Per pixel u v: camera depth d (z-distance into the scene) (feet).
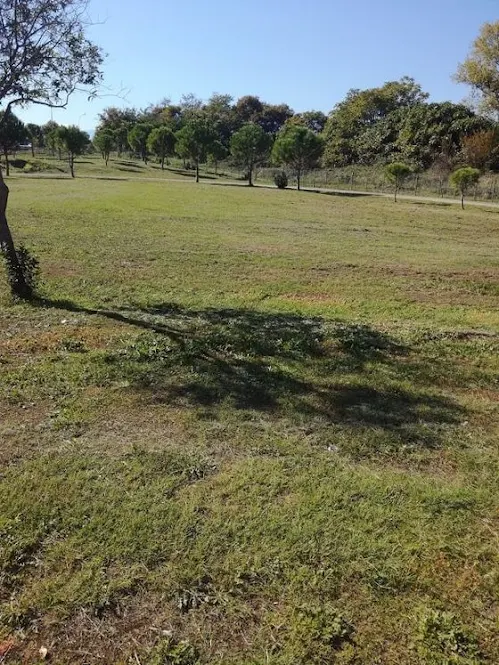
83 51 28.89
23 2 26.25
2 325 25.00
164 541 10.71
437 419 16.37
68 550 10.43
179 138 179.52
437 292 37.47
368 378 19.44
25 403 16.69
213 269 42.11
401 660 8.38
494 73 159.63
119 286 35.53
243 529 11.08
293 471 13.29
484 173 156.97
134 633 8.81
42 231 56.80
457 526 11.35
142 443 14.49
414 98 238.27
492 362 22.06
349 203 113.19
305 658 8.38
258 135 168.04
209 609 9.25
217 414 16.19
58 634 8.77
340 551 10.50
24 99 28.50
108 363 20.01
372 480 12.94
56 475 12.89
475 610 9.28
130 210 79.05
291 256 48.52
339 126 232.32
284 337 24.48
